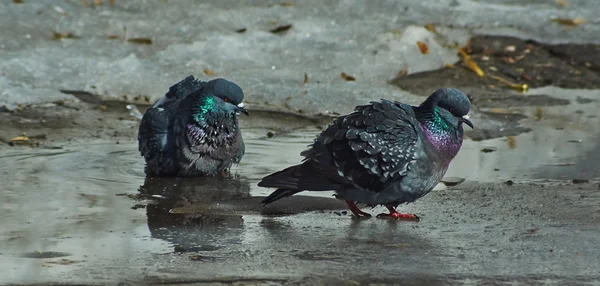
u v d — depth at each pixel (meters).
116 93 15.27
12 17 17.62
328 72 16.27
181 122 11.84
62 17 17.97
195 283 7.97
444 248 9.05
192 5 19.09
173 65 16.28
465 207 10.62
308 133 13.88
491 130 13.94
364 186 10.09
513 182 11.59
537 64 17.00
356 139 9.99
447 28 18.41
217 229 9.80
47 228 9.70
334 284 7.96
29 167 12.07
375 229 9.84
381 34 17.78
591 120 14.43
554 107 15.07
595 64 16.98
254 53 16.83
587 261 8.59
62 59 16.23
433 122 10.31
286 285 7.94
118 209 10.52
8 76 15.42
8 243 9.14
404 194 10.19
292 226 9.96
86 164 12.34
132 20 18.11
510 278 8.14
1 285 7.83
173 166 11.97
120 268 8.36
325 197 11.30
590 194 10.99
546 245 9.10
